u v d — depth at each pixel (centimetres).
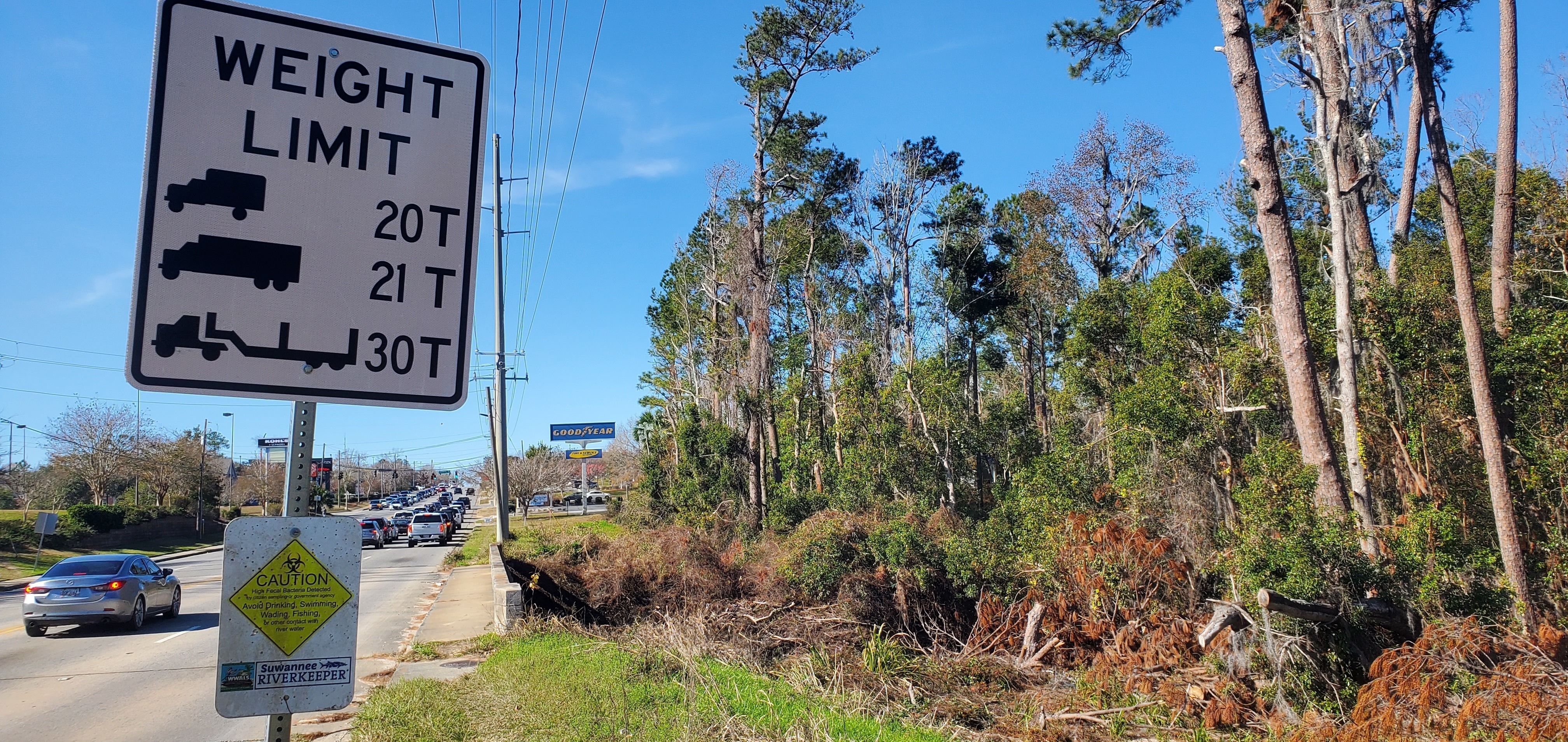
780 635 1562
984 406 4300
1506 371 1753
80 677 1168
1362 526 1484
